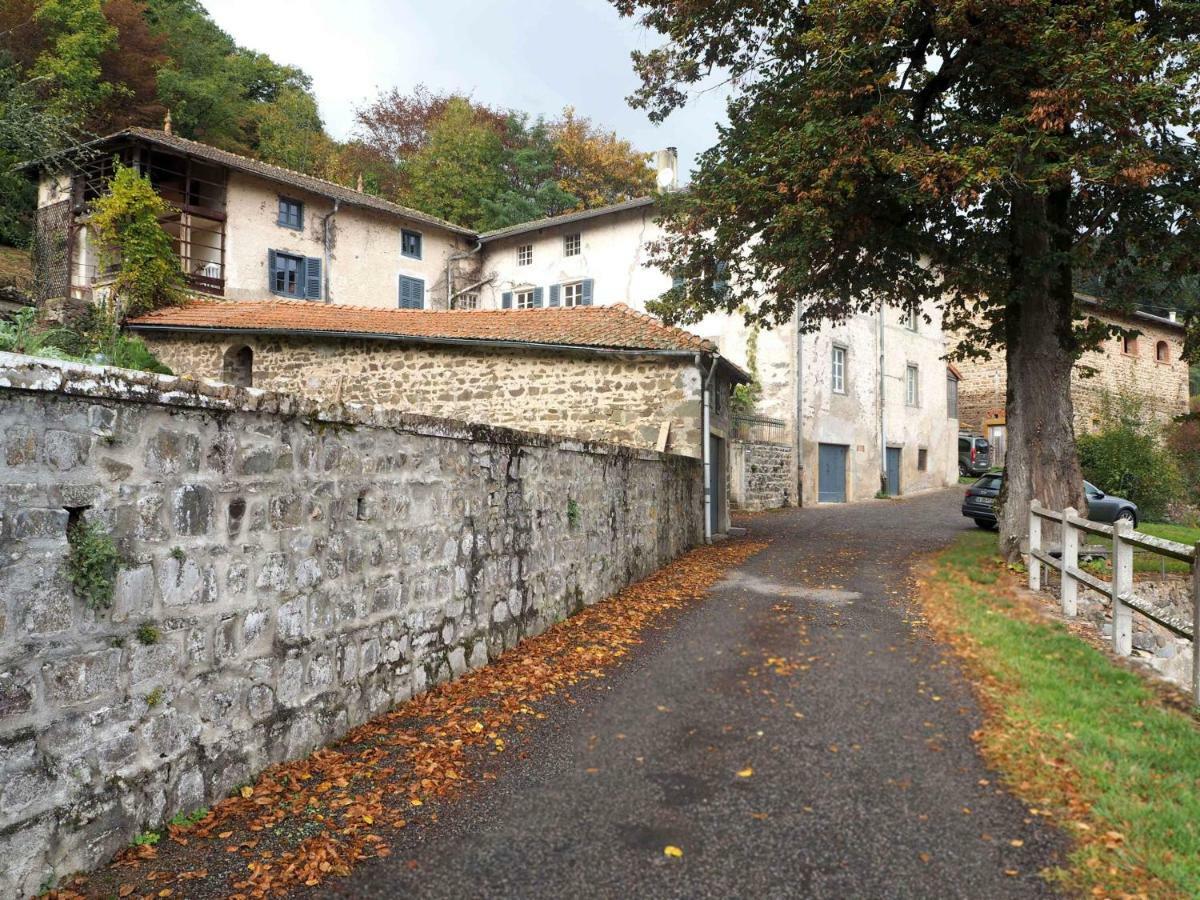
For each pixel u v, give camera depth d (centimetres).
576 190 3659
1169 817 373
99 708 308
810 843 356
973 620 771
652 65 1231
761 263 1220
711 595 909
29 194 2447
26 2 2534
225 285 2361
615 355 1313
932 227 1239
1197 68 852
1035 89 912
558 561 769
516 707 531
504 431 653
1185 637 571
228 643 377
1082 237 1091
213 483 367
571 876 328
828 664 630
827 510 2162
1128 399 2827
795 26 1156
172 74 3008
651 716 522
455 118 3744
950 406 3234
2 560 271
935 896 315
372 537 488
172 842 334
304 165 3541
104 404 310
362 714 479
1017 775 423
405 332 1404
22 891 276
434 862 337
